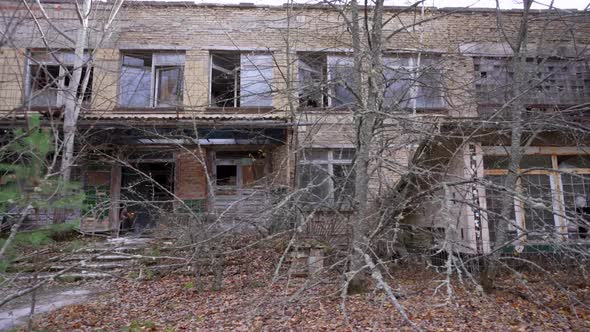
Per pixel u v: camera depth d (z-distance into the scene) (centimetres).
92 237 1001
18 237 373
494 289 716
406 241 834
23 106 400
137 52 1309
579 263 654
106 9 1177
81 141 939
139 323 606
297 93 953
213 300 718
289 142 1094
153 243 919
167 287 805
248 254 866
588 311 612
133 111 1252
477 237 797
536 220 782
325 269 632
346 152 1109
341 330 542
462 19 1247
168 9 1322
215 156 1323
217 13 1327
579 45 1075
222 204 1233
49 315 654
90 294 773
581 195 805
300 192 631
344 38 1058
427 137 666
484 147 906
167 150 1251
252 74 1278
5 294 488
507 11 1196
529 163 945
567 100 1097
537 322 579
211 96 1312
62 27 1170
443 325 563
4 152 378
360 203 645
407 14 1225
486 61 1171
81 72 1034
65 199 383
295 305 644
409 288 688
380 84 668
